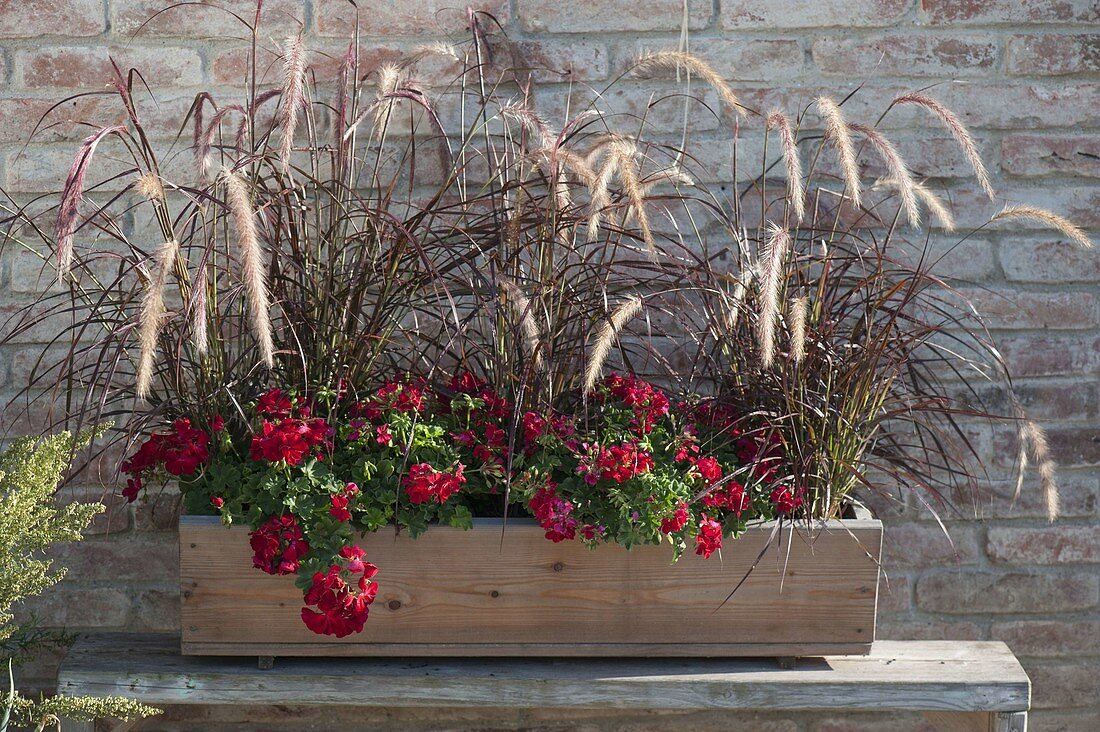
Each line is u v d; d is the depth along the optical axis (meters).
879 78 1.88
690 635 1.57
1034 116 1.88
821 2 1.86
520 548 1.53
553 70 1.87
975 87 1.87
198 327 1.29
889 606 1.96
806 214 1.89
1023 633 1.96
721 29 1.87
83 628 1.92
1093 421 1.92
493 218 1.67
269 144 1.87
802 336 1.41
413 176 1.68
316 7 1.85
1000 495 1.93
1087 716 1.98
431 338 1.68
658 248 1.68
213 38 1.85
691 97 1.88
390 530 1.52
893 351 1.62
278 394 1.51
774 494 1.55
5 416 1.87
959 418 1.92
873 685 1.56
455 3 1.85
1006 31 1.87
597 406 1.65
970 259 1.90
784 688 1.56
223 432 1.53
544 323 1.61
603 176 1.48
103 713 1.47
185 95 1.85
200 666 1.57
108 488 1.89
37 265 1.86
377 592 1.53
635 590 1.55
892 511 1.94
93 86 1.84
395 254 1.55
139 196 1.86
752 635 1.57
